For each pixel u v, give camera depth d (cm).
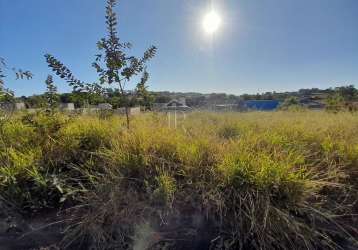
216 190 310
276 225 278
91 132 425
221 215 289
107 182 314
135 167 335
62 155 382
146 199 305
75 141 397
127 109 519
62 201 304
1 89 421
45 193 318
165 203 297
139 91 522
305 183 302
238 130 579
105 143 412
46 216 304
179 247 279
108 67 486
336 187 332
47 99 491
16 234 288
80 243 281
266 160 328
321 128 547
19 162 345
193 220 294
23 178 328
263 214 282
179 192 315
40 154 372
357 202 324
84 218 291
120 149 365
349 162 369
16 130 431
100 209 292
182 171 338
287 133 494
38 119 437
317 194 315
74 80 483
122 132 430
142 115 621
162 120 583
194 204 304
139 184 324
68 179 340
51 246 277
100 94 502
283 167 314
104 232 283
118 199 300
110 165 343
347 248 277
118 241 279
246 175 310
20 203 307
